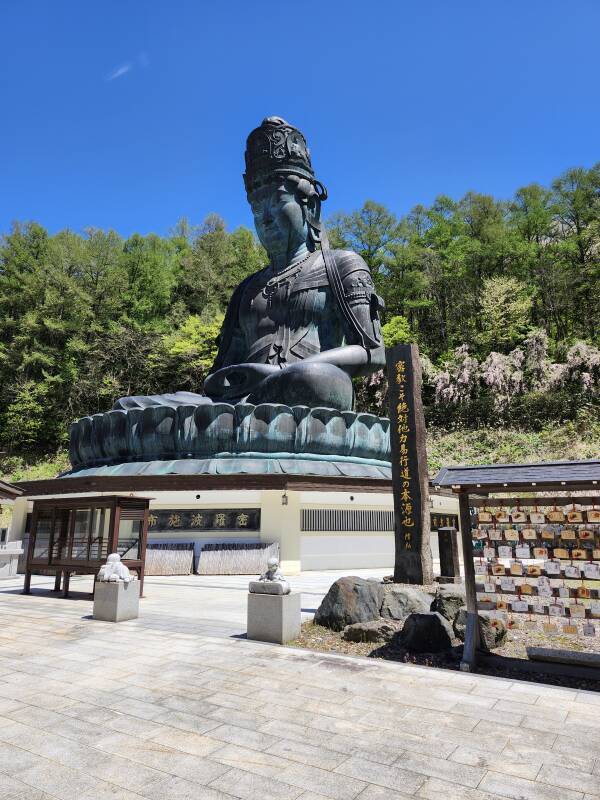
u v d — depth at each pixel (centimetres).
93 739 410
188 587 1289
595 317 3900
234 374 1973
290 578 1470
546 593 616
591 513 597
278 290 2084
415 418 1096
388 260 4275
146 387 4344
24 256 4609
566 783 346
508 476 630
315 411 1742
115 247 4703
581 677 576
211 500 1656
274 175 2088
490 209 4662
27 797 326
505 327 3862
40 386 4078
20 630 789
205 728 431
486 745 403
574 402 3278
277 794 330
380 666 606
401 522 1068
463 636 706
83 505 1105
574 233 4288
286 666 605
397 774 357
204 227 5797
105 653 660
